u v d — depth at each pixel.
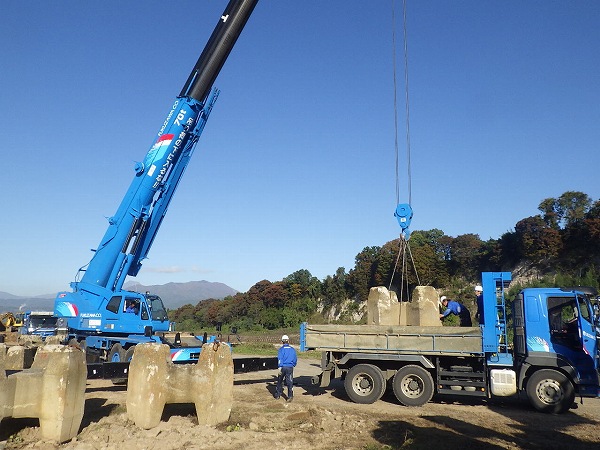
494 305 11.98
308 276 62.78
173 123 17.88
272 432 8.97
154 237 18.17
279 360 12.77
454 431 9.35
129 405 9.06
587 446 8.56
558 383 11.51
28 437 7.99
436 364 12.34
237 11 17.75
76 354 8.24
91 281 17.06
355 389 12.72
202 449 7.78
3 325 24.92
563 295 11.95
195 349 14.53
